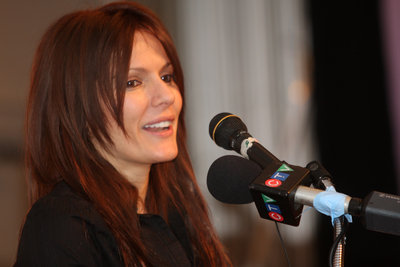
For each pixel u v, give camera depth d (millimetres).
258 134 8203
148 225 2830
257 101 8172
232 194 2539
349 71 8508
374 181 8570
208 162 7844
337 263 2059
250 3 8172
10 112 5965
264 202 2180
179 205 3277
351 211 1998
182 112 3207
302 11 8414
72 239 2311
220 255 3340
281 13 8328
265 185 2143
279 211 2158
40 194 2678
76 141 2656
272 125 8250
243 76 8117
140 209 2949
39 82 2738
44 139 2723
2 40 5957
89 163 2682
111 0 5074
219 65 7992
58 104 2666
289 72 8344
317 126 8445
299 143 8359
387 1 8570
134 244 2568
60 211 2391
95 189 2611
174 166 3287
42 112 2727
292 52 8367
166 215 3195
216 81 7969
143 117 2695
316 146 8445
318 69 8461
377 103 8570
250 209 7766
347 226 2074
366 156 8523
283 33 8320
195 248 3227
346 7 8469
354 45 8516
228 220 7613
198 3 7910
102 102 2631
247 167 2512
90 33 2658
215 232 3367
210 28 7953
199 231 3273
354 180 8539
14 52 6012
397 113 8602
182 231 3236
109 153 2744
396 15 8594
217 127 2631
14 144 5973
